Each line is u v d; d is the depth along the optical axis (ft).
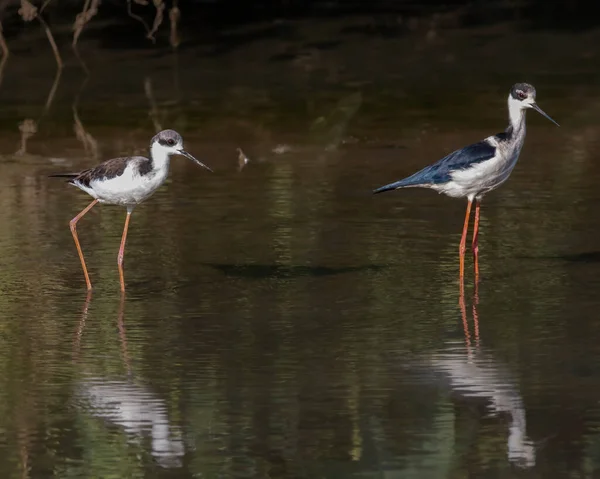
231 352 38.27
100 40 106.52
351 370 36.68
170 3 118.52
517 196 58.03
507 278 45.78
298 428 32.78
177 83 89.45
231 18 116.06
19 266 47.70
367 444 31.78
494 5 121.39
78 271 47.19
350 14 118.21
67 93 86.22
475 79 89.45
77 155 67.77
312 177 62.44
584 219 53.78
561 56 98.12
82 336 39.83
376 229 52.80
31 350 38.55
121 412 33.78
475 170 45.39
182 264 47.91
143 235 52.06
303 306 42.75
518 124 45.98
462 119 76.54
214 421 33.24
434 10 119.75
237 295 44.04
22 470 30.55
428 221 54.13
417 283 45.32
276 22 114.42
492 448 31.55
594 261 47.70
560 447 31.58
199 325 40.83
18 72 94.22
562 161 65.05
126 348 38.68
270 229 52.80
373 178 62.08
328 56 99.30
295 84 88.38
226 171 63.98
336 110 79.25
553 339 39.14
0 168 64.75
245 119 77.10
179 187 60.49
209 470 30.60
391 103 81.61
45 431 32.68
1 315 41.91
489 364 37.04
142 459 31.04
